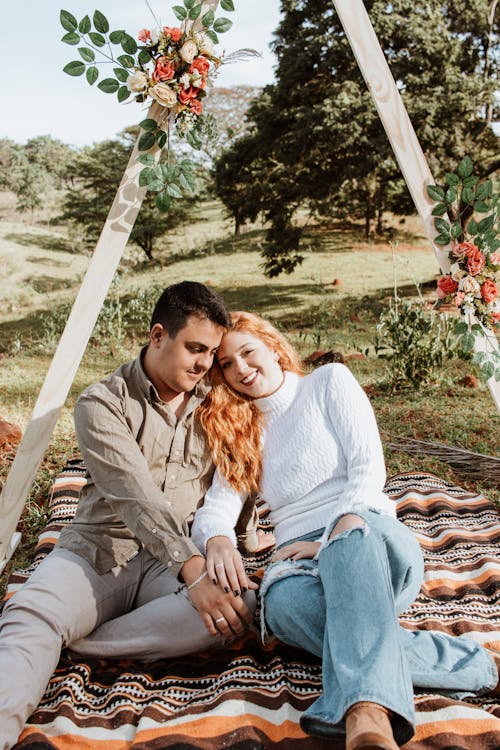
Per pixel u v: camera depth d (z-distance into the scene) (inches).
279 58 561.9
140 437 95.1
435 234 117.8
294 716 80.7
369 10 494.3
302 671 90.0
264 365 97.3
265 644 92.0
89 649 92.5
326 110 475.5
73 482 150.4
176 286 93.0
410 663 83.4
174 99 106.2
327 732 71.4
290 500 97.3
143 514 88.7
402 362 249.6
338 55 511.5
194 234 1066.7
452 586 111.9
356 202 731.4
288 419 98.5
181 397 98.9
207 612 87.3
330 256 746.8
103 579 92.7
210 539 92.4
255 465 98.9
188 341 90.3
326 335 383.6
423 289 562.9
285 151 547.2
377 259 725.9
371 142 475.2
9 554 124.5
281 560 89.9
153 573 96.7
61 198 1652.3
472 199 116.6
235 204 614.9
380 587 76.5
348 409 95.3
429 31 485.7
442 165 489.7
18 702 75.9
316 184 545.0
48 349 366.9
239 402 98.8
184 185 111.3
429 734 75.7
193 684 88.7
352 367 295.7
